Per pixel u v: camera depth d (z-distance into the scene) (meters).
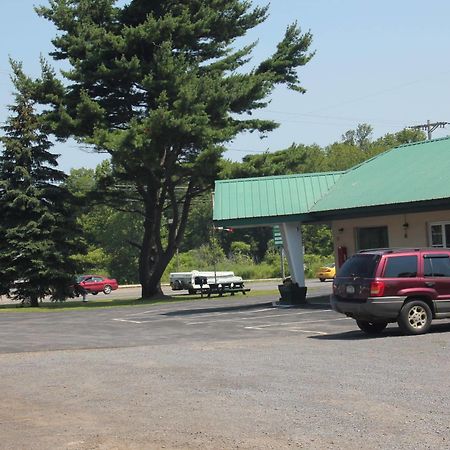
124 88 41.22
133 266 82.81
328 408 8.97
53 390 11.45
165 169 40.94
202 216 102.19
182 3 42.69
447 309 16.83
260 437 7.83
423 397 9.27
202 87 39.06
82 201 42.53
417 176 26.38
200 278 46.09
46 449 7.87
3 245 40.69
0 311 37.69
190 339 19.14
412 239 26.22
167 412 9.34
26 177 40.44
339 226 29.30
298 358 13.40
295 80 45.16
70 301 46.84
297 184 29.95
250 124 43.34
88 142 37.00
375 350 13.91
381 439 7.46
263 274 75.38
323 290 42.44
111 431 8.52
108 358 15.15
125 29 39.56
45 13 40.97
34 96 41.12
